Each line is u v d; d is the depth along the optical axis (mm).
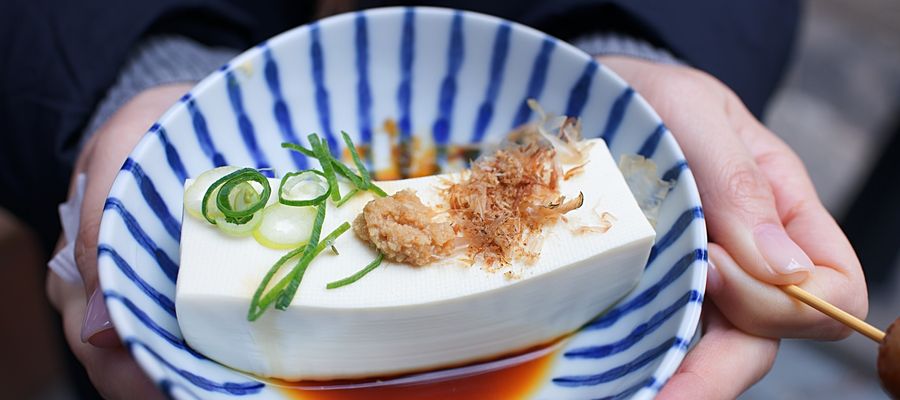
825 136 565
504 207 235
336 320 220
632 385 210
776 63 334
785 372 471
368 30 275
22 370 451
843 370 472
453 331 230
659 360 207
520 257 227
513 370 243
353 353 231
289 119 273
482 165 247
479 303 224
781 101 579
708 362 241
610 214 234
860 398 462
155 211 229
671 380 234
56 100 292
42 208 314
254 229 224
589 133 268
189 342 222
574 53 266
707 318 260
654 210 246
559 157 246
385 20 275
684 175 238
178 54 313
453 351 237
